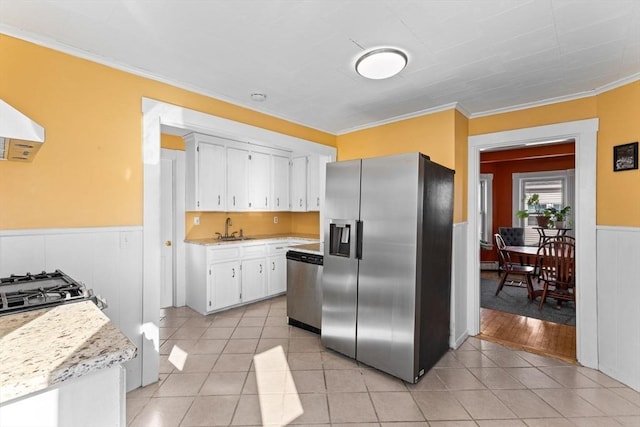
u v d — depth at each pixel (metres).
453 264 2.94
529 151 5.57
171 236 4.11
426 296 2.39
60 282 1.62
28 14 1.66
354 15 1.65
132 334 2.25
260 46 1.98
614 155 2.44
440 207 2.61
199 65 2.25
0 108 1.22
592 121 2.61
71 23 1.74
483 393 2.19
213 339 3.07
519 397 2.14
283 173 4.98
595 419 1.91
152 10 1.62
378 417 1.92
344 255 2.70
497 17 1.66
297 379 2.35
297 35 1.85
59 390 0.79
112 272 2.17
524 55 2.07
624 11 1.60
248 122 3.10
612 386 2.28
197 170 3.92
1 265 1.78
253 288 4.25
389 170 2.38
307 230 5.36
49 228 1.93
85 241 2.06
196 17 1.68
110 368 0.88
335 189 2.75
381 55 2.01
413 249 2.24
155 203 2.38
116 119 2.20
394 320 2.34
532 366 2.58
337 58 2.14
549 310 4.07
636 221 2.28
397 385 2.28
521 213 6.05
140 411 1.96
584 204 2.63
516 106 3.01
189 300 4.09
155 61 2.19
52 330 1.00
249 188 4.48
